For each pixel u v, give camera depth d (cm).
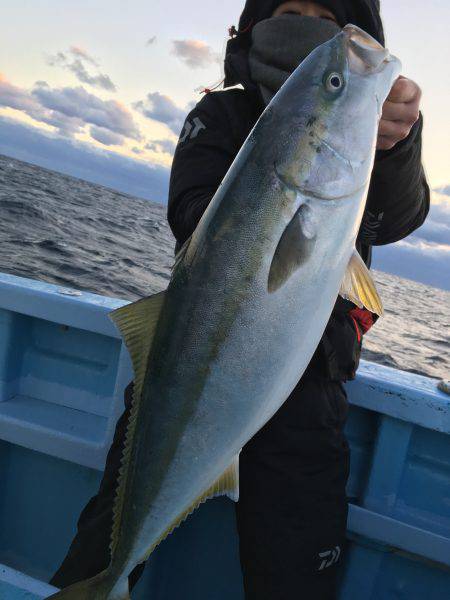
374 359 807
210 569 101
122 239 1563
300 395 75
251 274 62
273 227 61
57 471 109
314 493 74
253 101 81
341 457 77
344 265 65
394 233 79
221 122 78
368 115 63
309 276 62
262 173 62
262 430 75
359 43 64
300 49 77
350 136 63
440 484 97
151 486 67
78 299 104
